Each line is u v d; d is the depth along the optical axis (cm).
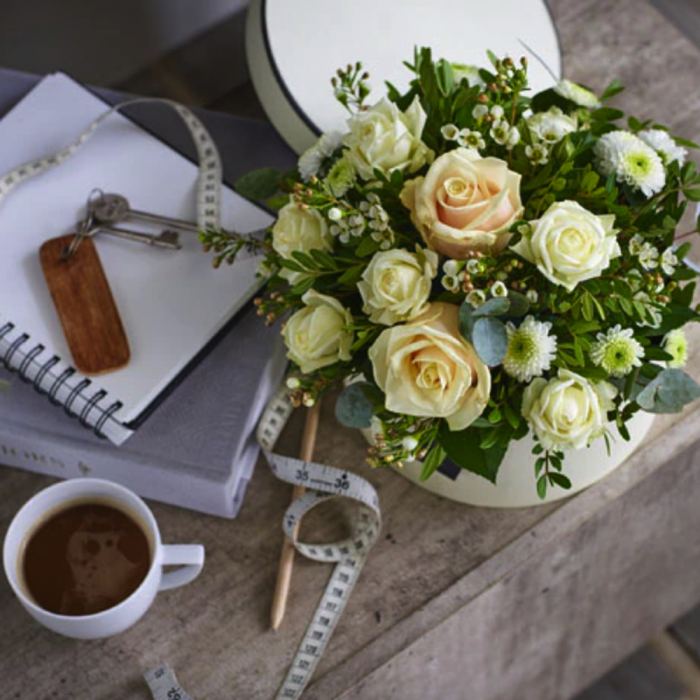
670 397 112
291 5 135
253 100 152
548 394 109
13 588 121
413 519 131
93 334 128
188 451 127
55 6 162
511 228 108
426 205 109
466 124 115
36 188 134
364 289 111
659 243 115
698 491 145
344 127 131
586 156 116
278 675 126
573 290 111
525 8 138
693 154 144
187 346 128
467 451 113
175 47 174
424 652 130
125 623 122
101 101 139
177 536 130
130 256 132
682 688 175
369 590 129
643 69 148
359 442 134
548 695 156
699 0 185
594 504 131
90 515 124
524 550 130
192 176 135
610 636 156
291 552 129
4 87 141
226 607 128
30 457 131
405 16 136
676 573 155
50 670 126
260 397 131
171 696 124
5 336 128
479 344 107
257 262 131
